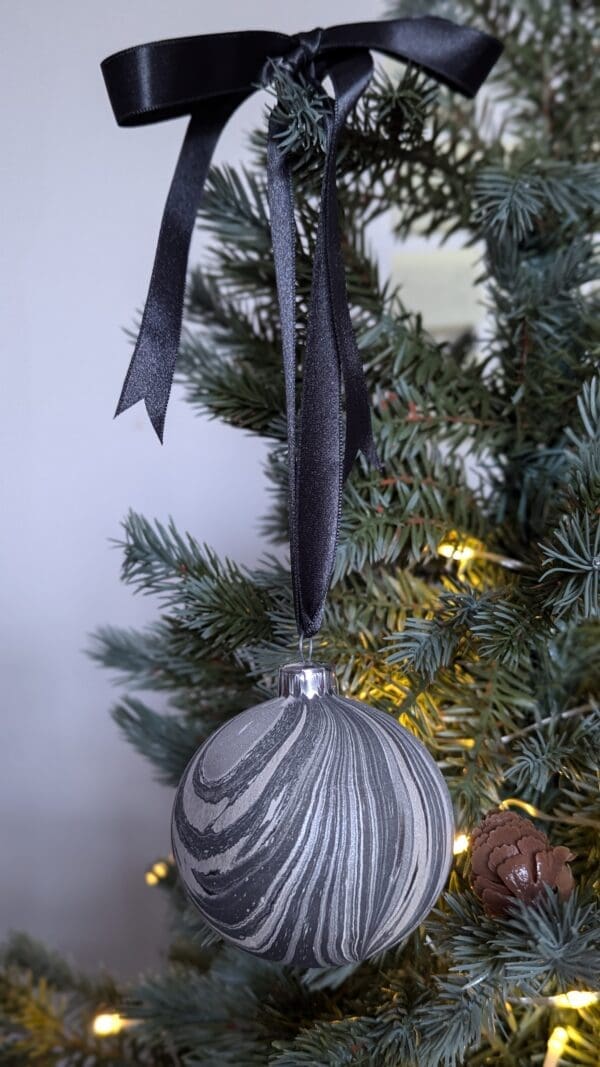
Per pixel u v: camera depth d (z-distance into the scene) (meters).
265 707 0.33
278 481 0.48
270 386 0.46
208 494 0.81
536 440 0.45
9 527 0.81
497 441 0.45
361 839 0.31
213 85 0.37
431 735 0.40
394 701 0.41
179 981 0.53
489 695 0.41
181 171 0.38
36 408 0.80
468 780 0.39
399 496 0.43
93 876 0.84
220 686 0.50
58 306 0.79
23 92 0.76
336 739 0.32
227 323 0.54
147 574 0.45
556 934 0.33
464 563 0.44
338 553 0.41
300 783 0.31
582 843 0.41
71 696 0.83
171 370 0.36
